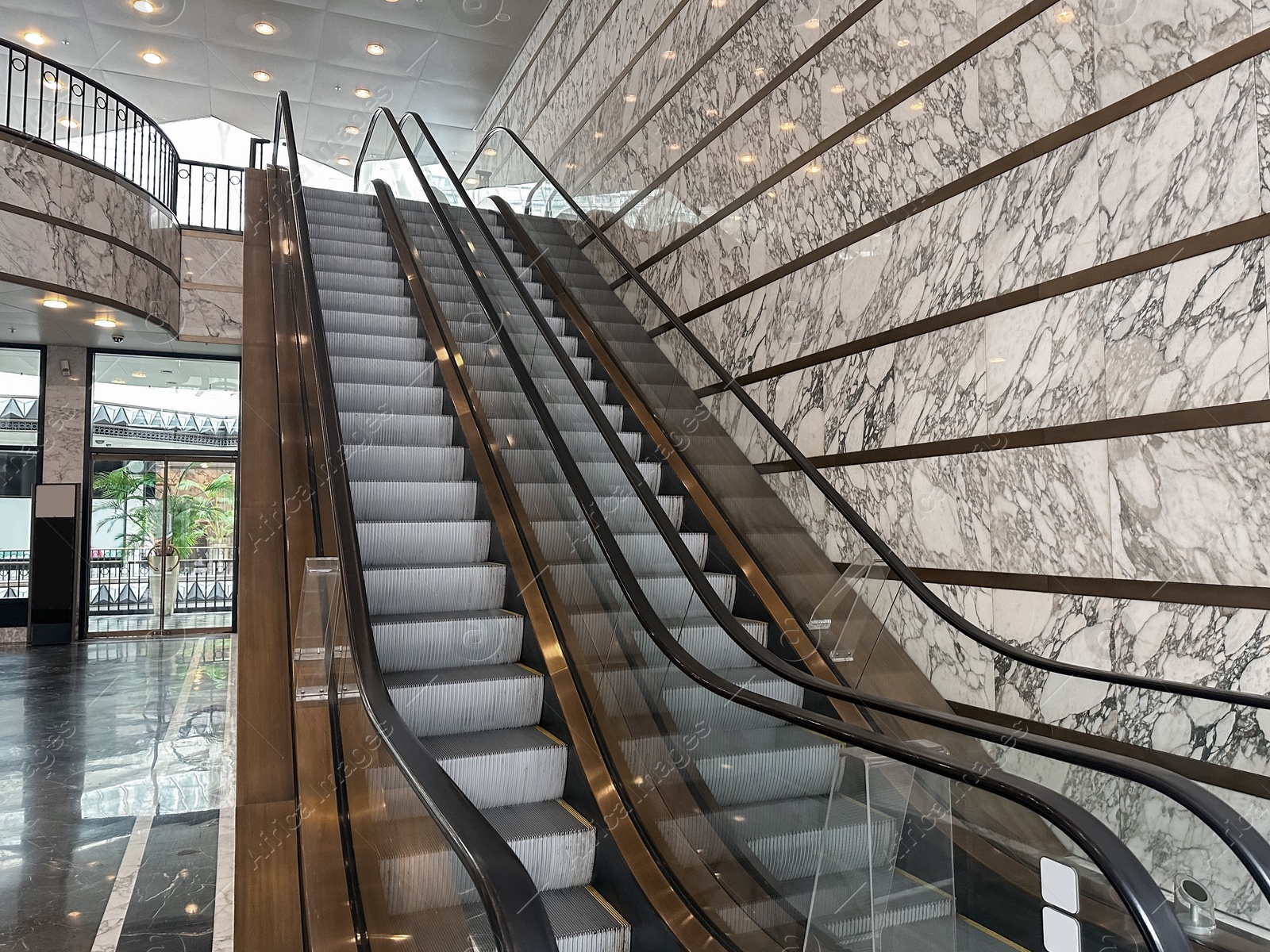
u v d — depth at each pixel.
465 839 1.57
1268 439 2.64
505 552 4.21
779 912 2.39
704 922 2.58
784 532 4.28
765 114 5.53
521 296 5.27
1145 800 2.19
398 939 2.04
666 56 7.05
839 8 4.79
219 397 12.91
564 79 9.79
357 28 10.70
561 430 4.71
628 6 7.95
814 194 4.98
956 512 3.87
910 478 4.16
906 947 2.03
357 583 3.13
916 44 4.21
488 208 9.20
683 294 6.52
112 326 10.85
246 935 2.84
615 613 3.28
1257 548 2.66
